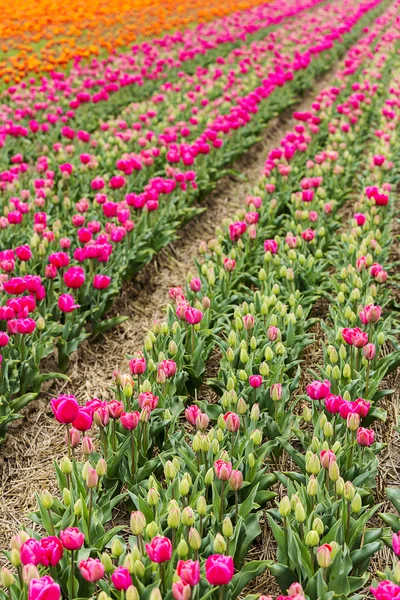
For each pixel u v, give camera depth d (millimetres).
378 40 10203
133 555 1636
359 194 4672
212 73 7617
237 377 2404
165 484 2195
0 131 5016
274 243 2977
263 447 2135
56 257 2820
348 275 3000
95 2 11648
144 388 2176
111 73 6297
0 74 6867
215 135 4527
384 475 2291
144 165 4473
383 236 3557
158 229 3742
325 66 8453
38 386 2635
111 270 3225
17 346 2592
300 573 1745
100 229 3633
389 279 3449
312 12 12930
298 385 2635
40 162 4195
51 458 2477
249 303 2979
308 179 3775
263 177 4195
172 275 3799
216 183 4953
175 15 11750
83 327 3143
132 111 6039
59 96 6461
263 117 6125
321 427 2047
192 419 1959
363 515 1832
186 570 1461
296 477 2018
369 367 2477
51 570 1690
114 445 2127
